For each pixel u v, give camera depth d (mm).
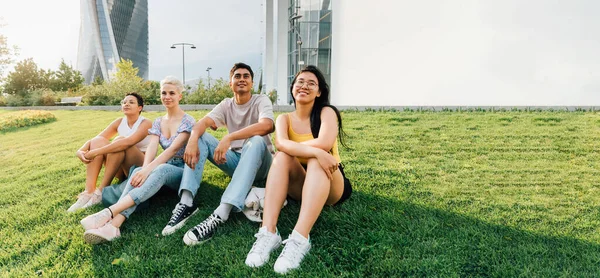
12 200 3918
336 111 2932
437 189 3703
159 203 3402
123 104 3602
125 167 3609
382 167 4414
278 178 2580
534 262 2340
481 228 2842
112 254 2576
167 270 2350
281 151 2668
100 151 3396
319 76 2916
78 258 2533
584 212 3164
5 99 15578
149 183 2850
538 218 3047
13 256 2689
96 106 12172
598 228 2861
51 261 2549
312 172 2484
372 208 3184
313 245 2557
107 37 75125
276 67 19516
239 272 2244
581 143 5223
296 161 2721
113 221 2756
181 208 2904
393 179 3998
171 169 2984
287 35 19391
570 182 3871
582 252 2498
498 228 2855
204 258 2453
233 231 2789
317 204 2422
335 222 2877
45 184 4406
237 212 3078
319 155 2479
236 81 3322
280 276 2189
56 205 3633
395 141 5617
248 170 2809
